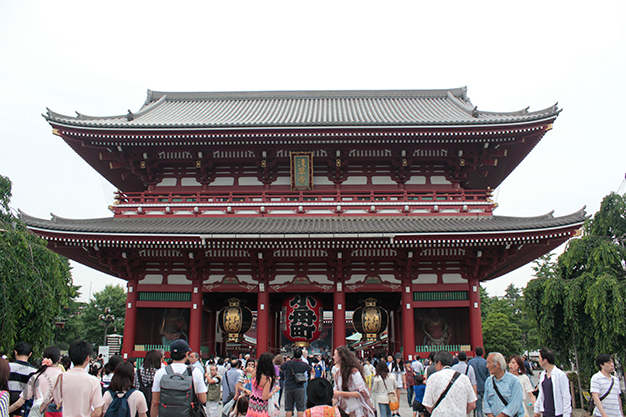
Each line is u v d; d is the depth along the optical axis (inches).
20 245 596.7
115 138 1067.3
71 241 912.9
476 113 1203.9
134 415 311.4
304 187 1120.8
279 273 1010.1
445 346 976.3
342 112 1472.7
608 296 693.9
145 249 981.2
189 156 1129.4
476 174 1349.7
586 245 784.9
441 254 984.9
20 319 581.3
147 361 391.5
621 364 692.1
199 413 337.7
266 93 1706.4
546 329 788.6
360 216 1076.5
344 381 367.9
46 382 356.2
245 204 1081.4
